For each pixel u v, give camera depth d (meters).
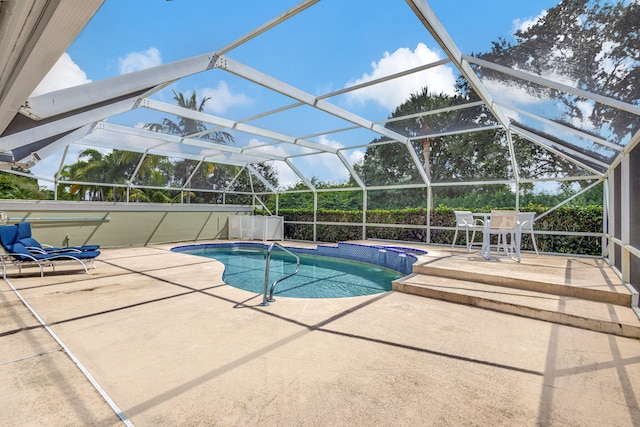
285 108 7.31
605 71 3.39
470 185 9.95
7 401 2.29
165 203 13.01
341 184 13.01
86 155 9.96
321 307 4.48
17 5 1.46
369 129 8.36
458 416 2.14
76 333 3.54
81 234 10.67
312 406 2.24
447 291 4.82
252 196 16.19
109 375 2.66
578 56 3.43
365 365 2.83
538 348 3.19
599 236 7.84
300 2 3.92
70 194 10.73
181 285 5.74
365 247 10.26
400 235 11.30
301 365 2.83
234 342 3.31
